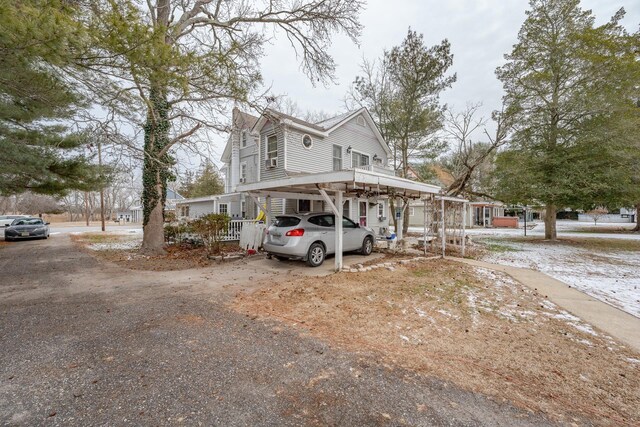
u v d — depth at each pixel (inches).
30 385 96.3
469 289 225.5
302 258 299.7
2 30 117.0
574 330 151.0
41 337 134.1
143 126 294.4
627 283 254.5
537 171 552.7
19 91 203.9
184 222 493.0
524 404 90.0
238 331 142.2
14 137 358.6
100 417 81.2
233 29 400.5
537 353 125.1
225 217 468.1
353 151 624.4
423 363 114.1
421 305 185.5
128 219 1882.4
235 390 94.4
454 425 79.4
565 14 534.9
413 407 86.9
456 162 751.1
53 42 128.3
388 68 649.0
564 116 543.2
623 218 1429.6
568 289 232.7
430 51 612.1
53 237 682.8
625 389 100.3
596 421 83.5
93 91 207.6
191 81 232.8
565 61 538.0
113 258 365.4
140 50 165.0
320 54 459.2
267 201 394.6
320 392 93.9
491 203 1098.7
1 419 79.8
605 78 512.1
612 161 498.6
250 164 658.2
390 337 138.3
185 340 131.5
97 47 155.9
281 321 156.1
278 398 90.6
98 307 177.0
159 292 210.8
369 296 201.6
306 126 522.0
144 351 120.8
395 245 448.1
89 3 155.3
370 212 689.0
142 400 88.9
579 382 103.9
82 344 127.0
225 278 254.8
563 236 710.5
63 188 462.9
